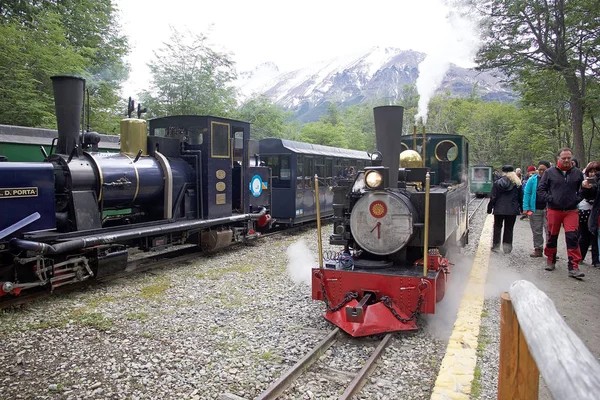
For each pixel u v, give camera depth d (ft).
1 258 18.92
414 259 17.81
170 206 26.48
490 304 18.37
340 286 16.44
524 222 48.93
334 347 14.20
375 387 11.50
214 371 12.52
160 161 26.66
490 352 13.41
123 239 22.33
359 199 17.01
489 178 95.71
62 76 21.56
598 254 25.20
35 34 39.75
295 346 14.26
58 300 19.51
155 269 25.75
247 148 34.19
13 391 11.44
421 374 12.30
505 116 130.82
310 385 11.64
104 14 55.62
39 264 18.67
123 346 14.40
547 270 24.56
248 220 33.94
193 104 65.77
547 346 3.94
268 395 10.78
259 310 18.10
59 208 21.58
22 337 15.20
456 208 22.49
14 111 36.99
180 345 14.47
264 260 28.40
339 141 141.49
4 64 37.24
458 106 144.15
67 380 12.07
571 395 3.22
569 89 45.14
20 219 18.89
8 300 18.70
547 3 42.04
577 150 46.42
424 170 19.21
